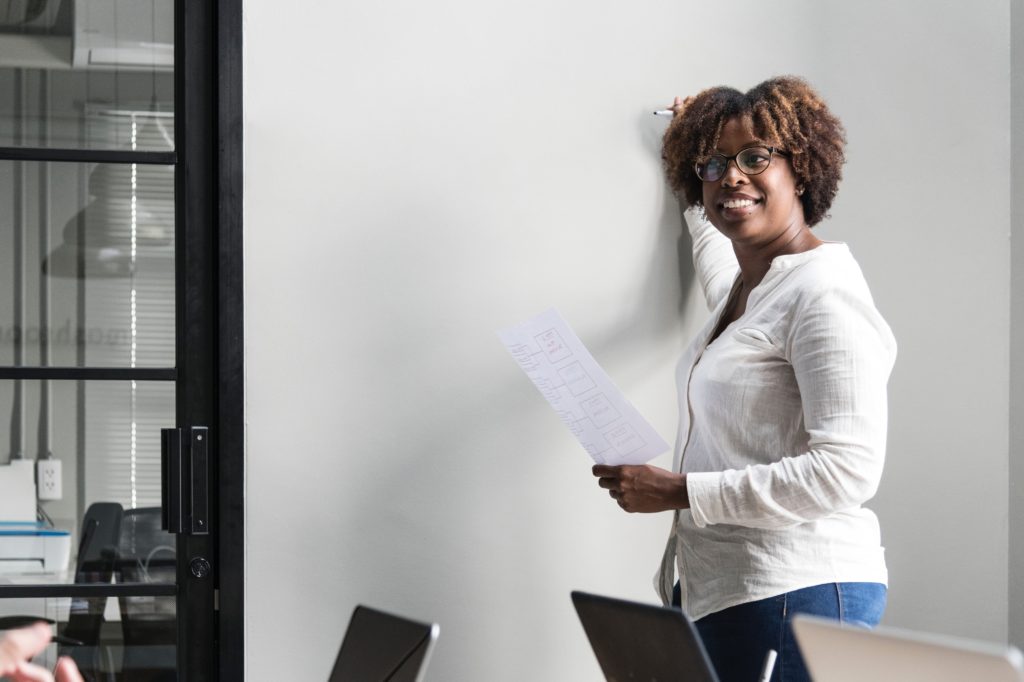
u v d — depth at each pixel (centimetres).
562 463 262
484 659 257
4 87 244
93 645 242
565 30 267
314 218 252
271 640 247
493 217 261
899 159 281
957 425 282
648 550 266
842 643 129
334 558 250
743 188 219
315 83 253
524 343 215
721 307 230
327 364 252
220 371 245
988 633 282
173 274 250
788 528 204
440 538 256
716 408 212
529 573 260
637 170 269
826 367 196
